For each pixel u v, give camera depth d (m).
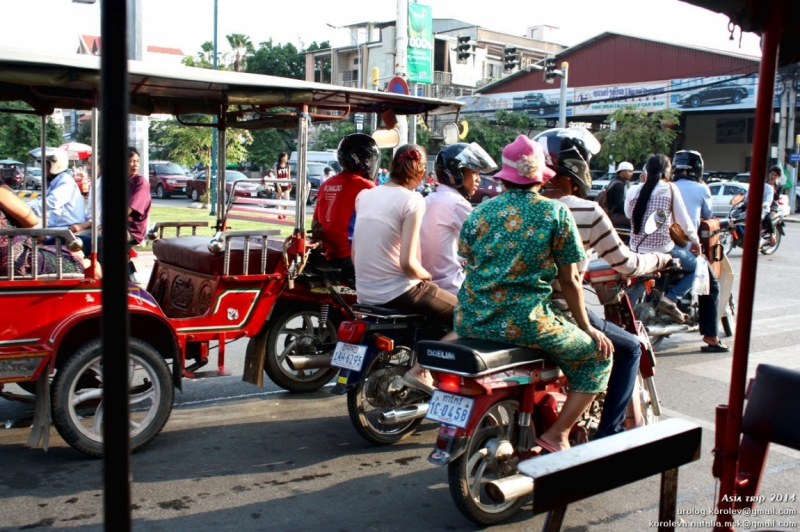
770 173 16.11
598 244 3.95
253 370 5.43
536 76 44.81
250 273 5.15
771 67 2.30
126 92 1.67
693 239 6.66
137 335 4.71
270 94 5.03
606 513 3.95
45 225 5.59
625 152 36.00
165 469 4.39
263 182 6.24
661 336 7.36
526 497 3.98
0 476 4.22
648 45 40.16
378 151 5.55
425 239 4.85
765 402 2.79
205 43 35.94
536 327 3.46
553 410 3.86
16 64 3.99
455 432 3.45
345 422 5.29
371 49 45.88
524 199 3.48
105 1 1.64
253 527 3.70
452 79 51.69
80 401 4.36
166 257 5.66
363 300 4.69
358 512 3.89
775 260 14.88
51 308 4.25
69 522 3.69
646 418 4.35
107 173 1.67
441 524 3.78
